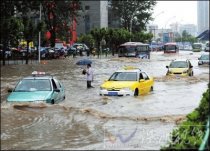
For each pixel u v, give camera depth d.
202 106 8.29
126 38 88.19
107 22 131.88
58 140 10.59
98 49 81.69
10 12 56.94
